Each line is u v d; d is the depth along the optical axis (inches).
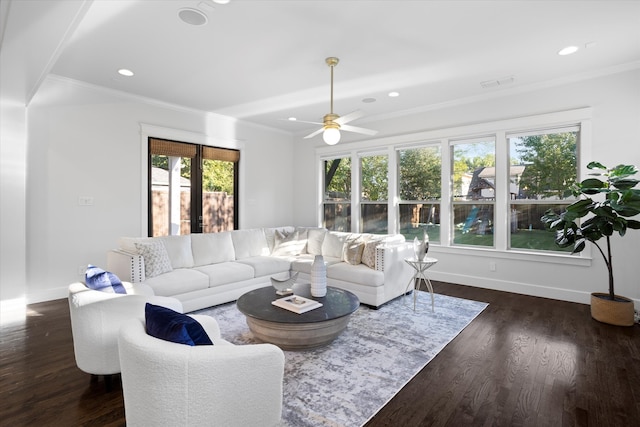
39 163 151.2
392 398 78.0
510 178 175.3
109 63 138.3
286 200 269.4
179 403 46.7
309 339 99.0
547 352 102.3
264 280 165.0
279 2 95.7
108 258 140.3
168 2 95.2
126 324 55.8
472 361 96.4
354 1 95.3
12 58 102.5
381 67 142.5
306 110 208.8
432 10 100.0
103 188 170.1
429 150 203.2
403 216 215.0
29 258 149.8
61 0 73.5
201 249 161.8
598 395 79.6
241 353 50.8
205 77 153.5
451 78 155.5
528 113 165.5
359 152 233.8
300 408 73.5
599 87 147.0
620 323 123.3
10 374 88.1
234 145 230.5
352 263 161.9
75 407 73.9
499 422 69.7
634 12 101.3
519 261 169.8
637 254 140.2
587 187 128.4
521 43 121.4
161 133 191.2
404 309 143.9
